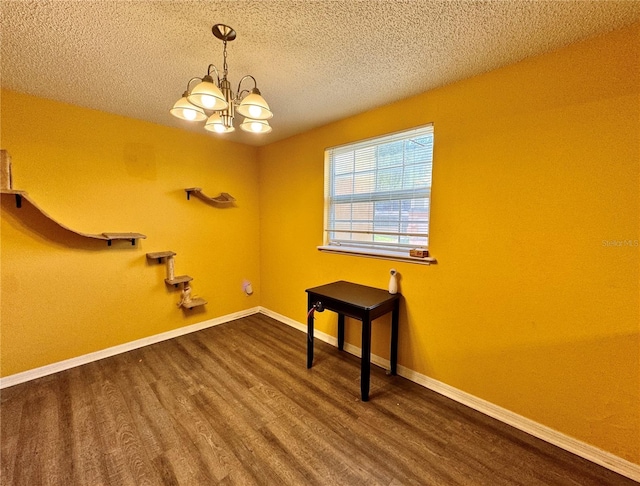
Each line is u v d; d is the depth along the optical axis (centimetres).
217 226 340
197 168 319
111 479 140
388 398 204
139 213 279
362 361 199
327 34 145
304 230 318
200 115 156
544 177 162
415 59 168
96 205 254
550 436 164
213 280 340
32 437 165
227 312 356
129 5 124
